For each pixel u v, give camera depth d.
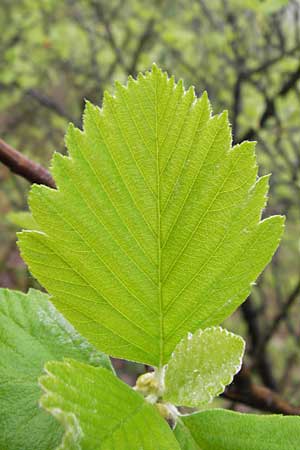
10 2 1.64
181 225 0.25
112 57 1.57
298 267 1.40
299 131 1.30
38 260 0.24
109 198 0.25
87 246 0.24
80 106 1.53
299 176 1.24
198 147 0.25
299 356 1.27
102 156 0.25
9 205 1.40
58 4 1.57
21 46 1.62
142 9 1.49
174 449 0.23
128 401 0.23
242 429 0.24
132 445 0.22
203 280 0.25
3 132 1.71
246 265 0.25
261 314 1.12
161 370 0.25
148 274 0.25
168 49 1.50
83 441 0.22
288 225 1.29
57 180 0.24
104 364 0.25
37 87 1.74
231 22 1.31
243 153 0.25
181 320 0.25
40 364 0.24
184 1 1.55
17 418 0.24
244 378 0.46
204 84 1.40
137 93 0.24
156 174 0.25
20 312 0.25
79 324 0.24
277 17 1.19
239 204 0.25
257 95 1.27
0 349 0.24
